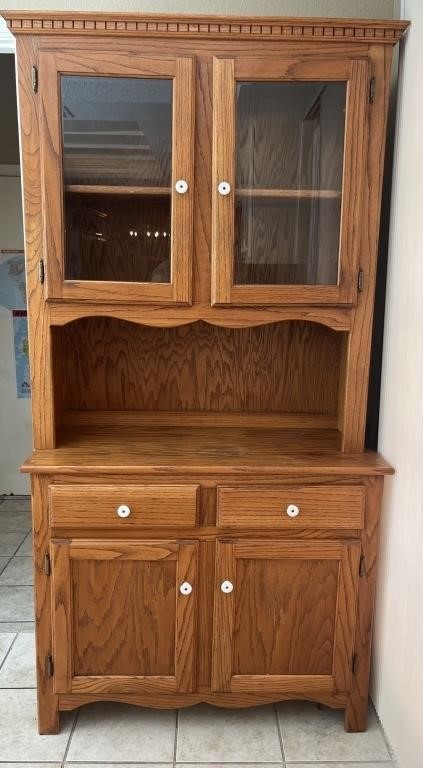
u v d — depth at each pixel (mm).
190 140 1384
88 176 1420
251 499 1436
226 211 1408
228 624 1488
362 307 1481
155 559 1453
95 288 1425
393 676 1462
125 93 1394
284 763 1449
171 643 1501
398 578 1423
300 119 1420
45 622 1481
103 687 1509
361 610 1509
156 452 1518
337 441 1661
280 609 1497
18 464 3324
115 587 1472
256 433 1732
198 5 1643
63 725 1562
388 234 1595
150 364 1766
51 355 1489
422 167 1310
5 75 2555
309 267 1463
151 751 1477
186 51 1371
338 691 1534
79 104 1393
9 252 3068
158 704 1531
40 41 1356
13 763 1433
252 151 1425
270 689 1524
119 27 1345
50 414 1513
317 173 1439
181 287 1437
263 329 1759
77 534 1449
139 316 1465
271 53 1373
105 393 1774
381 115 1407
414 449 1326
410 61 1389
